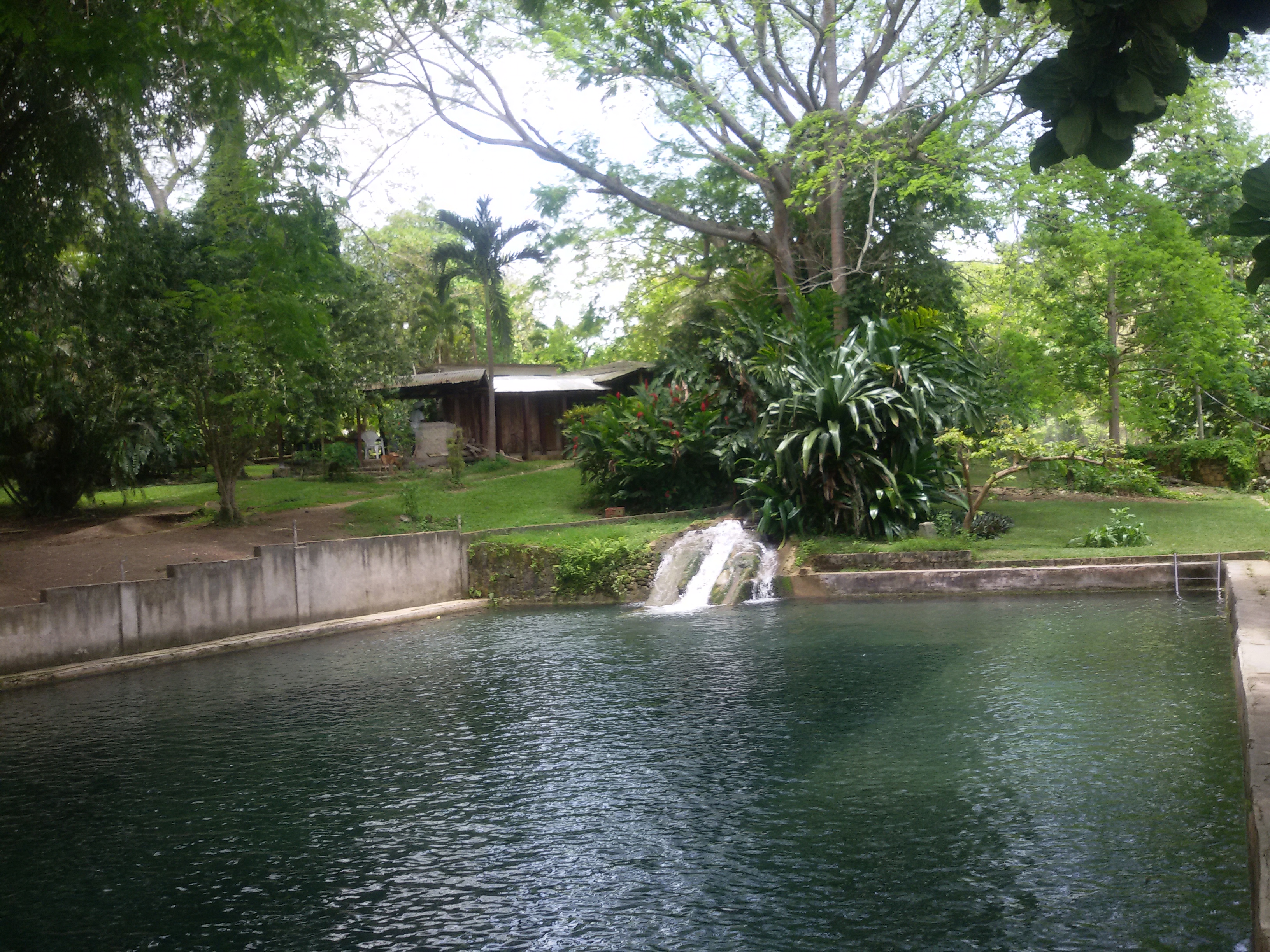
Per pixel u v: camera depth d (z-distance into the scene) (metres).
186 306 20.56
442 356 54.72
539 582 22.30
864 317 25.45
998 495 29.14
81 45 10.87
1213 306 30.47
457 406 38.00
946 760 9.27
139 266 19.30
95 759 10.87
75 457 24.44
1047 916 6.12
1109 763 8.86
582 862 7.40
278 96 15.10
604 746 10.41
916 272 30.66
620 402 28.28
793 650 14.84
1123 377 33.53
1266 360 36.38
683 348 36.72
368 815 8.70
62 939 6.53
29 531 23.28
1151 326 31.92
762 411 24.75
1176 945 5.65
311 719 12.26
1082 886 6.50
